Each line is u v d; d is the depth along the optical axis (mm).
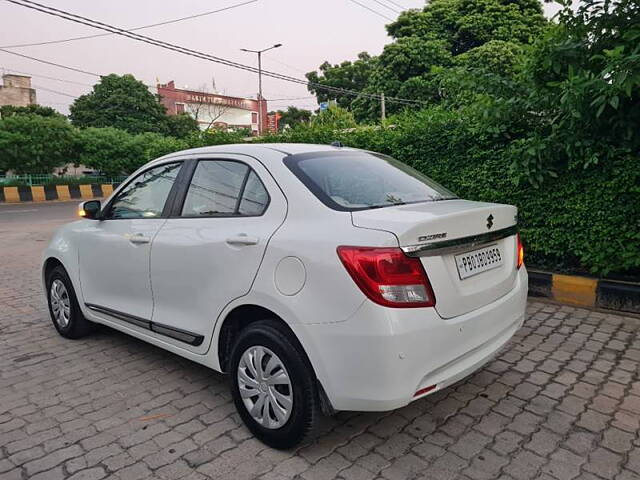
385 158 3443
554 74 5043
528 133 5164
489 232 2572
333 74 38375
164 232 3119
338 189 2650
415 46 24297
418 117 6355
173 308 3072
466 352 2361
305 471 2357
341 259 2188
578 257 5328
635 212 4570
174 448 2574
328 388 2244
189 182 3176
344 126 7793
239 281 2578
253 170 2830
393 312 2104
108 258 3559
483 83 5410
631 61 3859
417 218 2275
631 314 4602
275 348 2426
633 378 3299
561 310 4781
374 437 2643
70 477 2340
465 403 3000
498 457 2447
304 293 2289
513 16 24109
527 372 3418
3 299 5574
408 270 2143
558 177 5023
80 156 23250
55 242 4211
